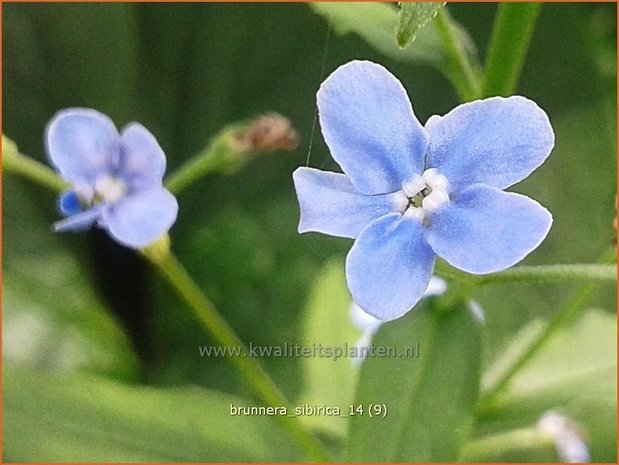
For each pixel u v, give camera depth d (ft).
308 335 0.15
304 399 0.15
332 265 0.16
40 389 0.15
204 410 0.15
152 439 0.15
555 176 0.19
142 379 0.19
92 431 0.15
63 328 0.19
